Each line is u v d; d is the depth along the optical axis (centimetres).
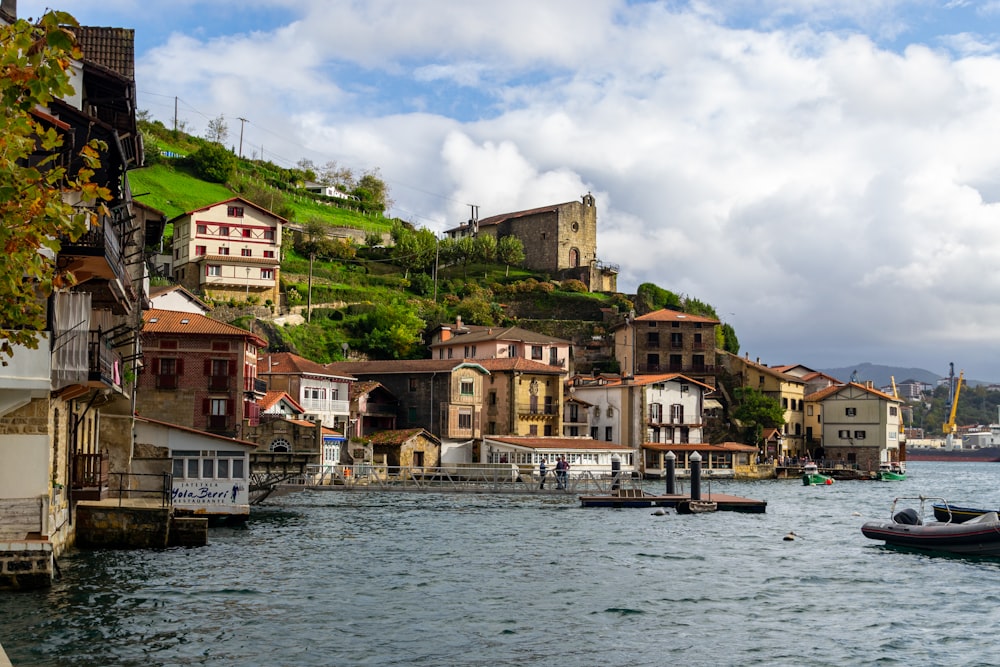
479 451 11225
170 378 7656
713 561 4141
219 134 19512
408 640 2481
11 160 1423
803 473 13012
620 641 2539
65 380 2912
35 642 2288
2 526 2852
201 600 2875
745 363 14600
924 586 3569
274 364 10244
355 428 10925
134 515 3844
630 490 7519
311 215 17488
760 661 2372
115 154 3531
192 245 12562
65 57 1389
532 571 3734
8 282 1459
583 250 16988
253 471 5975
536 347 12769
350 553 4131
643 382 12300
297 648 2356
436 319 14150
